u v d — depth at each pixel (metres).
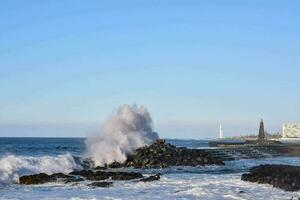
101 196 27.59
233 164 55.78
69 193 28.83
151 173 42.97
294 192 30.09
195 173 43.72
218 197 27.77
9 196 27.45
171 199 26.84
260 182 34.28
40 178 33.88
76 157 47.97
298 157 78.94
